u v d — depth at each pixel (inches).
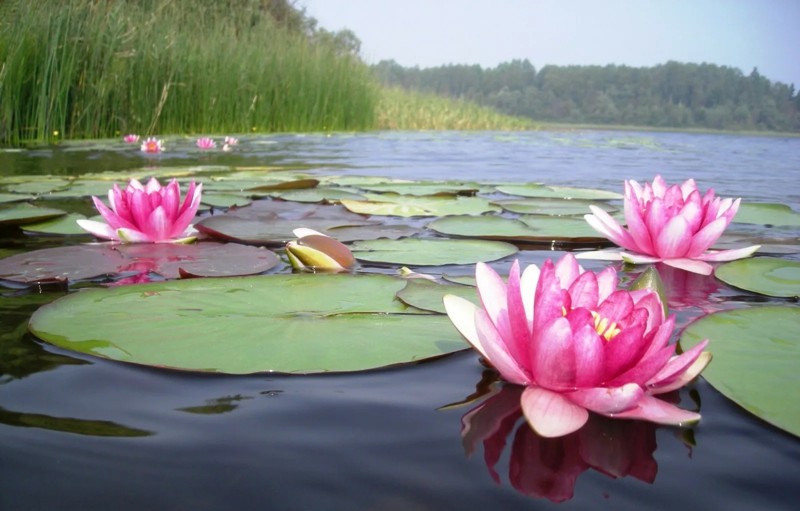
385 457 13.1
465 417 15.0
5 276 24.9
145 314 20.5
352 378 17.0
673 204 31.3
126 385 16.4
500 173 70.7
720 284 26.1
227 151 94.5
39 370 17.0
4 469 12.3
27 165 66.4
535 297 16.2
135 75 108.3
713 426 14.8
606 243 33.4
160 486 11.9
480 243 32.1
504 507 11.5
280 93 149.5
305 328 19.6
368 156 93.0
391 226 36.4
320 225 36.1
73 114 99.6
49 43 92.0
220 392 16.2
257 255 29.1
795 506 11.7
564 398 15.5
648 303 16.5
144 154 84.4
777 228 37.4
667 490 12.2
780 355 18.3
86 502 11.3
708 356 16.4
